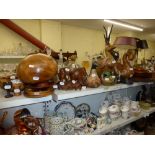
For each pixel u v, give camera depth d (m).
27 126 0.89
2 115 1.01
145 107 1.74
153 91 1.99
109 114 1.42
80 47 5.46
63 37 4.90
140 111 1.61
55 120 1.08
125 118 1.47
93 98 1.55
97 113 1.57
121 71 1.47
